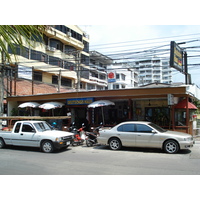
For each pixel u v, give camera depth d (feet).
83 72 134.41
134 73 211.00
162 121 48.91
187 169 22.00
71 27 120.98
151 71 295.07
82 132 41.57
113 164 24.57
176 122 49.32
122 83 174.19
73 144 39.78
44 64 99.50
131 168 22.57
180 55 57.72
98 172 21.06
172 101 42.32
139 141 32.35
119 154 30.86
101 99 52.44
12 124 59.57
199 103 63.36
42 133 33.73
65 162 25.86
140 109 53.42
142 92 44.75
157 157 28.32
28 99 59.16
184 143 30.04
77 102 52.75
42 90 95.86
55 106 52.24
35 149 36.04
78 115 61.36
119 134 33.81
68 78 120.16
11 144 35.73
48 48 102.17
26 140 34.42
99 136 35.53
